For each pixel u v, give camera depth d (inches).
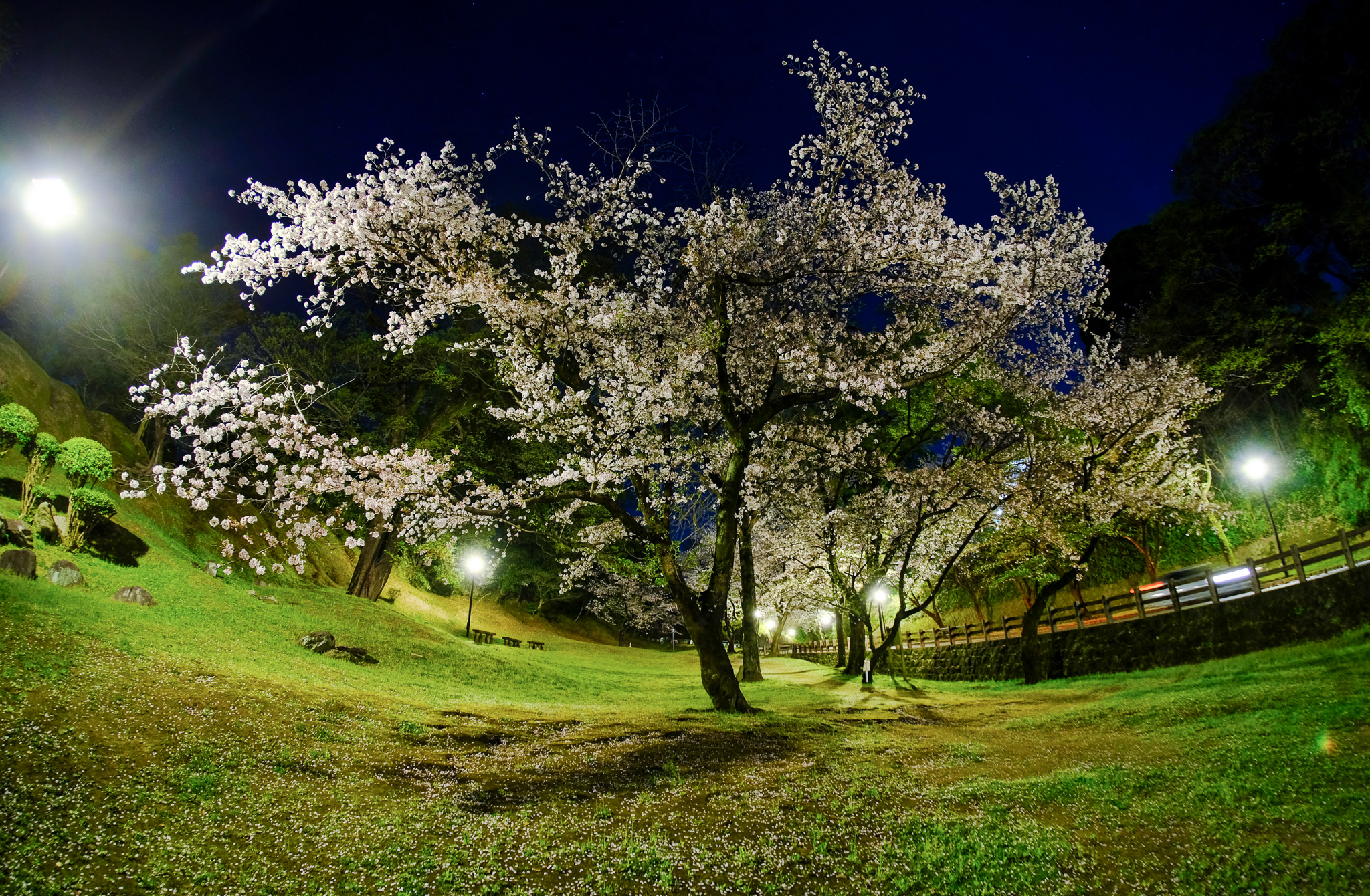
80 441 692.7
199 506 411.5
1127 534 1167.6
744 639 1066.1
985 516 904.3
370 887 225.8
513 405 1099.3
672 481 685.3
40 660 361.4
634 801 337.7
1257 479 873.5
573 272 553.0
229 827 253.6
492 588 1964.8
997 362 946.7
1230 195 1085.1
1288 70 984.9
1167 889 207.6
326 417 1043.9
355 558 1485.0
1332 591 607.2
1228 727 378.3
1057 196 684.1
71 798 243.8
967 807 314.8
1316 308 1026.7
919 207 591.5
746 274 616.4
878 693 895.1
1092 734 474.6
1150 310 1164.5
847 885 239.5
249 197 462.6
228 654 537.6
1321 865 198.8
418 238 518.3
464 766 387.9
